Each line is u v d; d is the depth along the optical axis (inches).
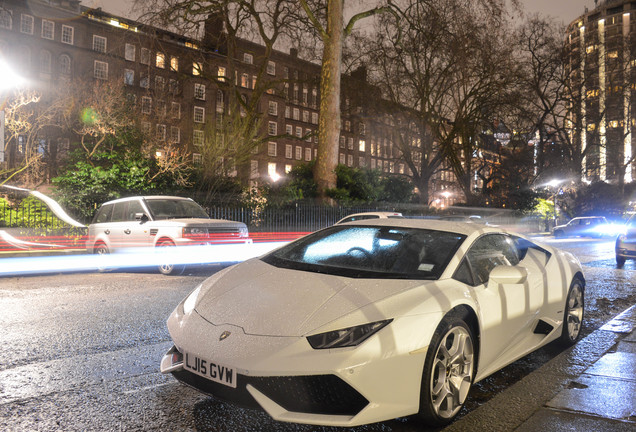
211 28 1016.2
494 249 161.8
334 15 911.0
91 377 147.2
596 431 114.9
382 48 1132.5
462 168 1499.8
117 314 236.7
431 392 112.7
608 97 1900.8
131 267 435.2
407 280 126.2
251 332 108.3
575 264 200.7
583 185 2031.3
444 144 1330.0
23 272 404.5
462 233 152.9
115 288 317.1
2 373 150.2
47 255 556.1
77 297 283.1
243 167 848.3
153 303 265.1
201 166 796.0
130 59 1466.5
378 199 1071.0
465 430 116.0
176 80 962.1
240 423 116.7
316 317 108.6
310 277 128.6
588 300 302.8
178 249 366.3
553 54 1584.6
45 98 915.4
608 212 2003.0
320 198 903.1
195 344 111.9
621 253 497.4
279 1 990.4
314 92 3026.6
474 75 1162.0
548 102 1733.5
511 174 1766.7
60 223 651.5
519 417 123.9
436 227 157.2
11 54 1935.3
